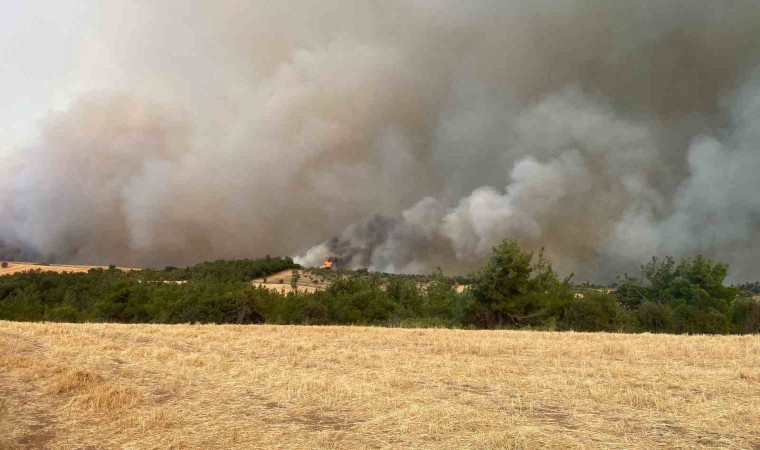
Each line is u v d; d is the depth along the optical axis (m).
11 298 81.56
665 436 8.89
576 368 15.54
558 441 8.49
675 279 64.81
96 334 20.72
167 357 15.84
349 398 11.41
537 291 54.41
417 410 10.39
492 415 10.13
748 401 11.38
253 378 13.31
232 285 82.06
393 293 77.25
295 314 70.81
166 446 8.22
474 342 22.36
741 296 71.25
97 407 10.09
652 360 17.53
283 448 8.16
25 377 11.70
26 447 8.06
